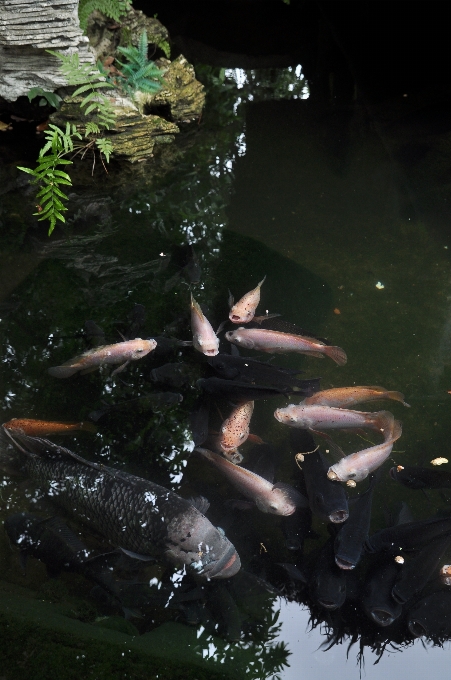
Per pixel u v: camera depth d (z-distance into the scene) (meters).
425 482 3.51
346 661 2.89
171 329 4.26
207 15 7.78
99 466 3.23
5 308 4.34
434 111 6.40
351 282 4.80
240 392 3.73
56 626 2.80
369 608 2.94
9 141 5.80
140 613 3.03
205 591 3.02
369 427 3.57
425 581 2.98
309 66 7.22
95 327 4.20
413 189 5.57
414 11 7.14
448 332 4.48
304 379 4.03
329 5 7.73
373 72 6.98
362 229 5.21
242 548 3.28
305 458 3.50
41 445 3.32
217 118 6.36
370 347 4.38
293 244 5.06
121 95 5.86
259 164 5.81
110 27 6.29
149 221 5.12
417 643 2.99
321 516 3.21
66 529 3.16
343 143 6.08
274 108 6.55
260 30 7.66
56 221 5.07
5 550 3.27
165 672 2.68
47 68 5.61
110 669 2.67
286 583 3.17
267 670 2.79
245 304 4.16
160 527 3.01
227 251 4.82
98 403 3.84
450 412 4.06
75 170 5.59
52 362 4.03
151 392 3.93
